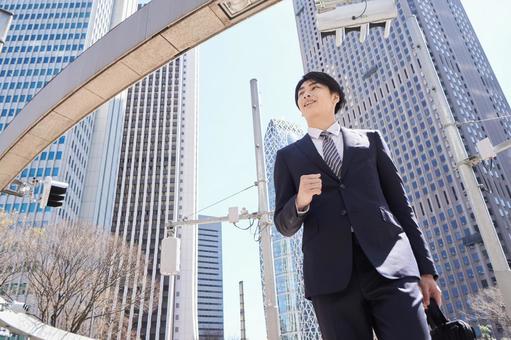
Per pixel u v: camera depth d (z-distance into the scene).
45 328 18.06
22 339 21.84
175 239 11.07
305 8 125.00
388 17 5.64
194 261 88.56
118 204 92.62
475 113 89.25
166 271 10.62
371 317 1.45
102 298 25.39
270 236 10.49
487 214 8.16
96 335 27.64
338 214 1.60
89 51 7.84
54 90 8.34
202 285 155.25
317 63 115.50
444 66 89.56
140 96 110.44
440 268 74.94
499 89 109.06
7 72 79.25
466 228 71.25
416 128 83.69
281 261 106.25
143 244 87.50
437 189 77.62
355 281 1.45
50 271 22.00
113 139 92.94
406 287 1.38
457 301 70.69
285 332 98.31
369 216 1.56
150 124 105.81
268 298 9.70
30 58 81.31
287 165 1.96
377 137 1.97
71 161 72.81
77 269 22.50
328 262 1.52
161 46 7.04
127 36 7.12
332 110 2.09
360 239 1.48
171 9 6.59
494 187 78.88
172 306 80.81
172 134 104.62
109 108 92.38
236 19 6.67
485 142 8.59
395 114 89.31
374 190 1.70
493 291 45.53
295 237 105.25
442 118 9.41
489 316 46.88
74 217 71.81
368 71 98.25
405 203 1.79
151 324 77.94
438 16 101.62
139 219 91.19
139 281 30.08
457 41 102.19
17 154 9.66
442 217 76.06
